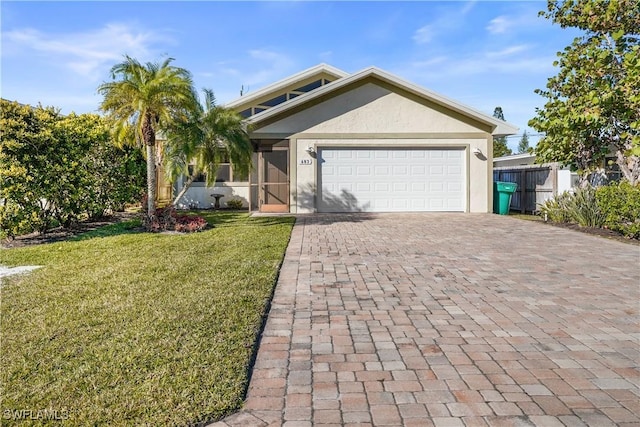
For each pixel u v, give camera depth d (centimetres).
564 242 894
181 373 316
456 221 1241
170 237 937
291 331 410
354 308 477
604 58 1027
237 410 276
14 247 845
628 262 707
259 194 1549
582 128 1089
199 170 1143
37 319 427
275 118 1477
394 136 1485
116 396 285
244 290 527
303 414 272
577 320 439
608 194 1008
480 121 1486
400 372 327
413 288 555
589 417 267
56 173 933
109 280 573
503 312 463
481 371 328
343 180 1496
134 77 1009
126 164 1280
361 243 877
